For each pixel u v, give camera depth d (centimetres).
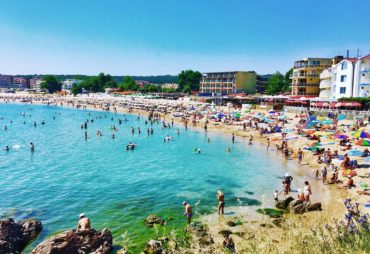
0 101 19625
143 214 2766
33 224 2358
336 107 7706
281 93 14350
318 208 2719
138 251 2097
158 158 5025
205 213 2770
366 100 7181
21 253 2072
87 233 2028
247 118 8331
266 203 2988
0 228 2097
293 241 1711
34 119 10656
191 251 1936
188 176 3981
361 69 8181
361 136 4616
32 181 3731
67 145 6084
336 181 3453
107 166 4488
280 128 6756
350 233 1528
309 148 4947
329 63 11200
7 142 6350
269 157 5000
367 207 2670
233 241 2145
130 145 5806
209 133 7550
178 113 10456
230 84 17588
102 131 7962
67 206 2952
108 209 2883
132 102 14138
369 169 3722
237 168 4359
